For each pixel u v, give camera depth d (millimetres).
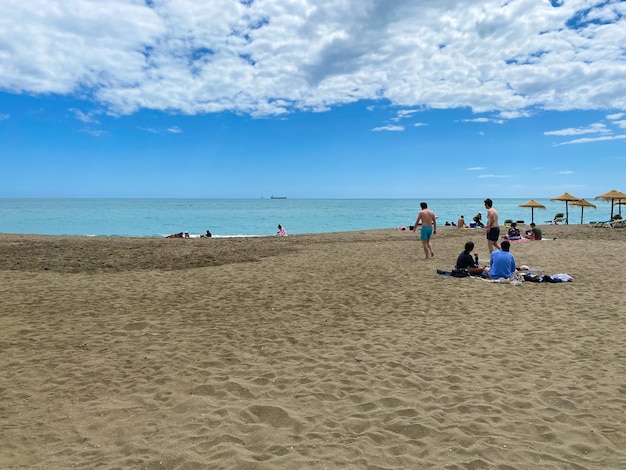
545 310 7277
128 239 23078
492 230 12281
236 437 3301
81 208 94000
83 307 7637
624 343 5543
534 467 2928
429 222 13719
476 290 8883
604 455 3082
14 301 8055
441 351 5332
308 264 12859
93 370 4711
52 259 14430
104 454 3062
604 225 28734
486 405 3848
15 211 76062
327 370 4734
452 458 3027
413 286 9375
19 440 3252
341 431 3416
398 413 3723
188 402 3916
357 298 8320
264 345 5602
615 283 9398
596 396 4027
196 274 11195
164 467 2896
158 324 6562
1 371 4676
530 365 4828
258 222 50000
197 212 75938
